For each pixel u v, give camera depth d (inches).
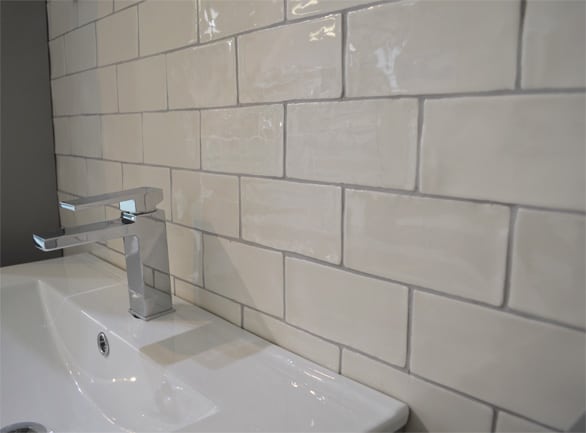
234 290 23.7
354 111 16.8
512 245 13.4
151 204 24.3
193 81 23.8
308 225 19.2
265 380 18.8
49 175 40.2
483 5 13.1
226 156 22.7
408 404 16.8
